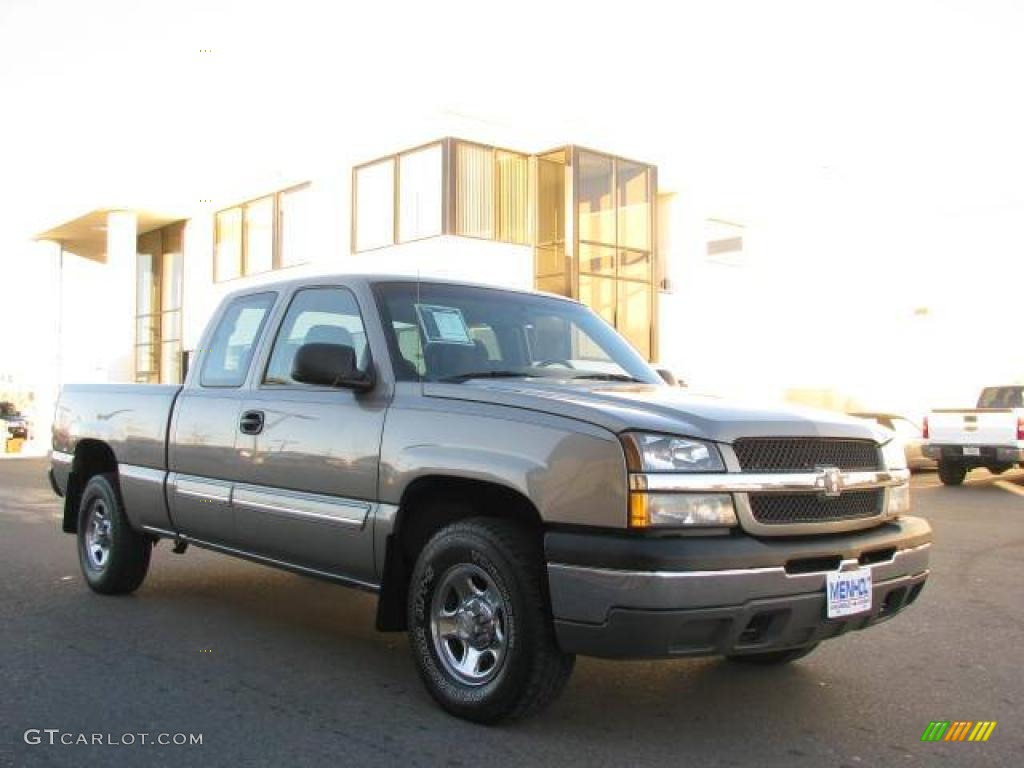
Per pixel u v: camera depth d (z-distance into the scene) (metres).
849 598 4.09
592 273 23.50
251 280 27.72
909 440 18.14
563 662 4.04
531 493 4.00
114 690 4.75
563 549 3.87
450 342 5.07
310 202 25.78
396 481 4.53
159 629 5.94
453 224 21.92
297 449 5.09
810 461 4.20
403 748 4.00
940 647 5.79
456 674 4.35
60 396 7.55
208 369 6.07
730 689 4.91
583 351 5.60
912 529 4.56
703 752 4.03
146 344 32.22
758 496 3.97
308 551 5.05
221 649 5.49
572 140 23.12
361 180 24.31
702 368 27.39
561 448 3.96
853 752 4.07
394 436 4.60
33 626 5.99
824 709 4.61
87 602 6.68
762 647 3.96
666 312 27.00
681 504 3.80
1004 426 15.52
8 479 17.56
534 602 4.00
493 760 3.88
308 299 5.53
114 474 6.88
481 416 4.32
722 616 3.75
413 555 4.73
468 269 22.14
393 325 4.99
